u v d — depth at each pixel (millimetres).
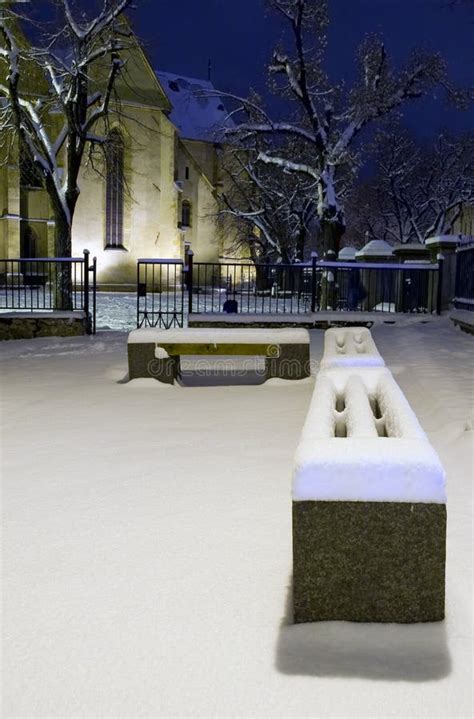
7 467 4992
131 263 58125
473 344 12266
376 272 23406
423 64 28484
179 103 74000
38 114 23031
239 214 47281
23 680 2322
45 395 8211
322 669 2316
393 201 60250
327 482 2533
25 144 22188
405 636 2473
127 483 4527
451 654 2367
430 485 2492
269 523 3713
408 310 20812
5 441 5824
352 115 29531
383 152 58094
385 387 3971
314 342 14164
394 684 2225
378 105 28562
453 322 16234
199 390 8453
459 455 4801
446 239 18234
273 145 43125
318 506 2539
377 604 2559
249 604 2795
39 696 2232
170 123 59156
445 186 59594
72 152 22219
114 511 3977
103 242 56969
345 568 2557
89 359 12023
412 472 2498
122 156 54531
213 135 34500
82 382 9258
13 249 51500
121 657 2439
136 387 8703
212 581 3020
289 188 45406
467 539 3348
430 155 60625
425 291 20234
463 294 16281
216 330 8898
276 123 29594
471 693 2174
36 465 5031
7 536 3613
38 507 4078
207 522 3750
